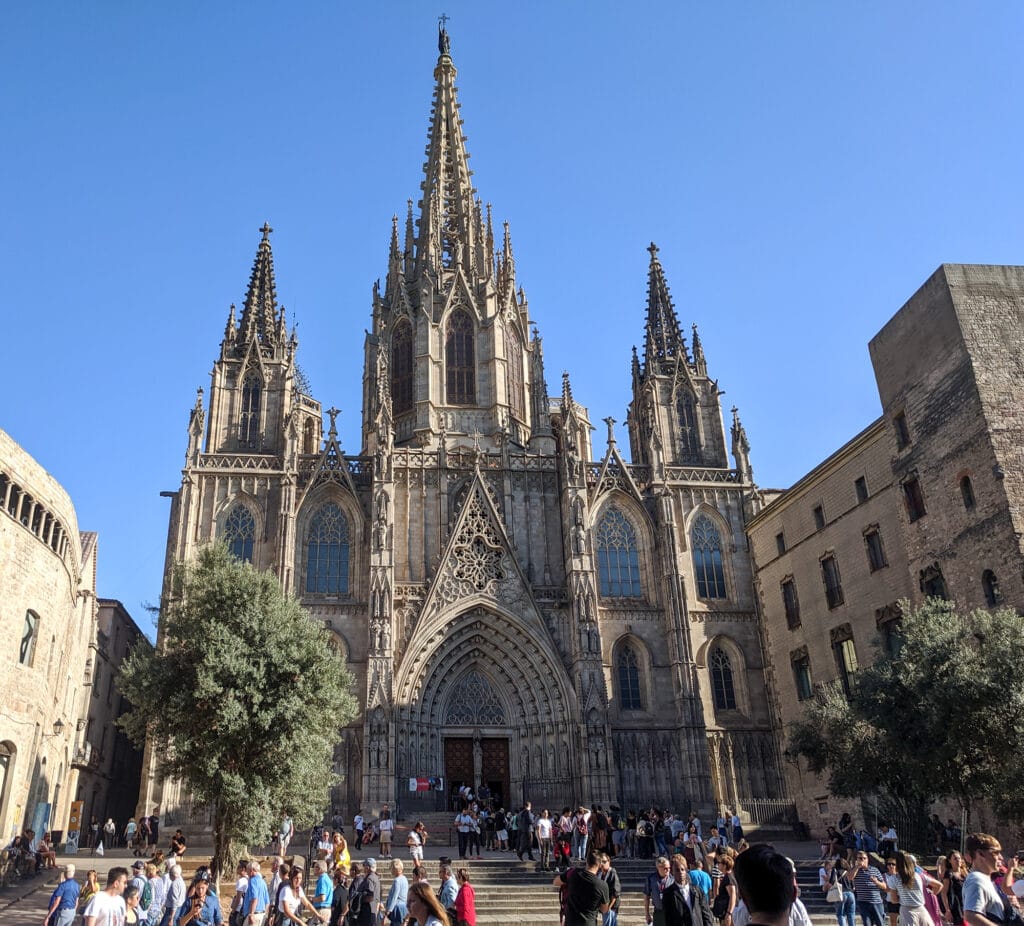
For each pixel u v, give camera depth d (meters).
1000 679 38.22
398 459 75.94
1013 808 37.41
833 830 43.81
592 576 71.88
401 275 91.44
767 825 67.31
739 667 74.31
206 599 48.31
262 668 46.12
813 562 67.62
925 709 40.34
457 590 71.12
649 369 85.44
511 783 69.44
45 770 57.75
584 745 66.75
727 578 77.44
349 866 33.25
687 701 70.19
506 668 71.88
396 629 69.88
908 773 43.19
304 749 45.91
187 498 72.25
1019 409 50.22
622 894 42.91
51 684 58.16
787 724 70.00
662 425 83.88
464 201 95.44
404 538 73.75
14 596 51.72
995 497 48.47
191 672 46.72
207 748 44.84
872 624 59.94
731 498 79.94
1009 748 37.94
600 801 65.44
